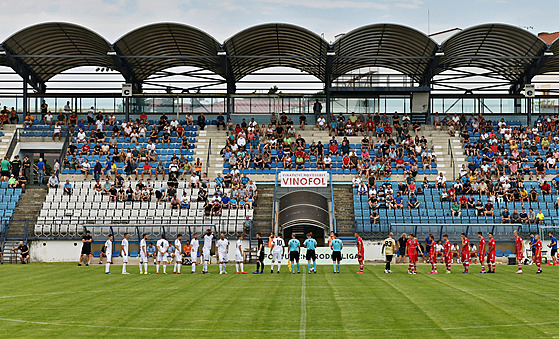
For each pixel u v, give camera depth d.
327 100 53.12
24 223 41.22
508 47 49.94
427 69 52.84
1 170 45.16
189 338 14.82
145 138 50.53
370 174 45.75
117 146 49.59
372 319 16.77
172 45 50.06
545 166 47.72
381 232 40.47
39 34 47.56
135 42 48.81
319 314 17.52
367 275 28.33
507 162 46.62
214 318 17.03
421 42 48.72
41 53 50.09
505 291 22.03
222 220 41.00
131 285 24.70
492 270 29.56
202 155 49.09
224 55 47.81
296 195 43.56
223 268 30.22
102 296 21.39
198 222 40.91
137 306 19.06
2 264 37.28
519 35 47.91
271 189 45.28
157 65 53.41
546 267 32.84
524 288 22.94
